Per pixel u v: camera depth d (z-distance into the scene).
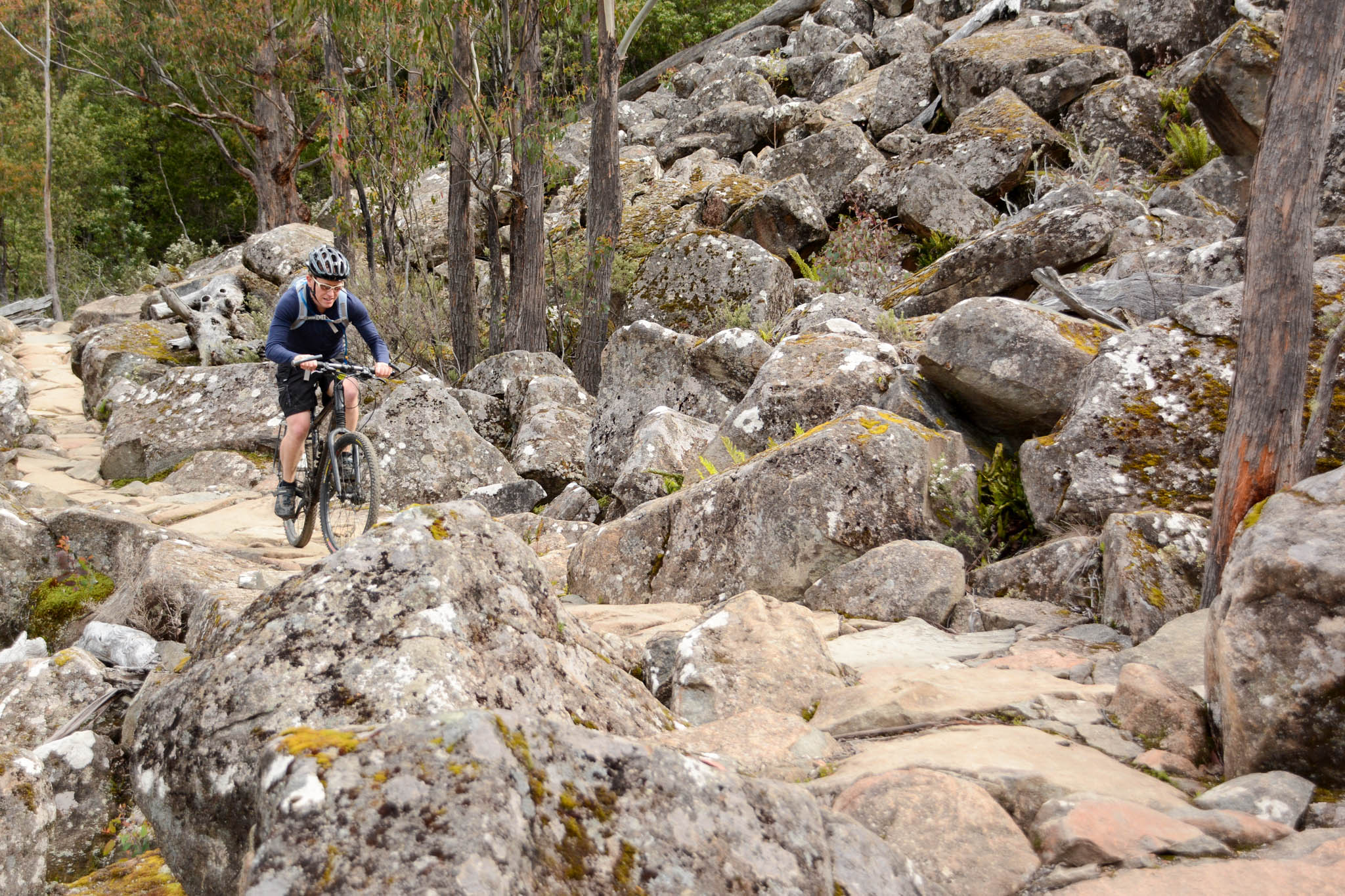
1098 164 14.34
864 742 3.53
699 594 6.00
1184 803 2.85
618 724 3.23
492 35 13.99
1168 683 3.57
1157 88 15.88
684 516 6.26
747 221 16.39
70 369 17.69
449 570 3.01
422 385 10.81
